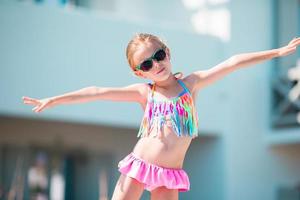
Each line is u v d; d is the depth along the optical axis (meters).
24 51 13.27
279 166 16.12
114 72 14.13
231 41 15.42
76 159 16.05
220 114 15.47
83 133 16.06
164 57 4.39
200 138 15.96
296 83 15.58
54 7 13.60
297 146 16.45
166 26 14.81
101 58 14.02
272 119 15.69
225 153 15.49
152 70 4.38
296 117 15.16
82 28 13.88
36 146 15.61
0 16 13.07
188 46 15.03
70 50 13.72
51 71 13.49
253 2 15.74
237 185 15.54
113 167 16.33
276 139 15.61
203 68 15.16
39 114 13.43
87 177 16.09
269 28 15.86
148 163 4.42
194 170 16.12
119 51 14.22
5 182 15.34
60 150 15.84
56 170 15.81
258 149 15.84
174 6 16.50
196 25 16.00
